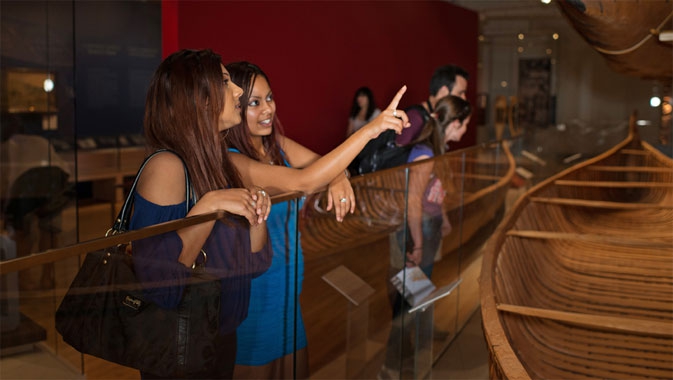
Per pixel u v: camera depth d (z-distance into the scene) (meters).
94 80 5.74
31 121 4.05
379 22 7.39
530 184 6.20
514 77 11.57
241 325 1.49
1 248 3.96
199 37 4.74
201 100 1.52
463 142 9.98
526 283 2.87
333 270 1.91
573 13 2.78
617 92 10.26
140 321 1.18
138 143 6.17
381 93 7.56
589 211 4.28
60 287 1.01
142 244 1.17
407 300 2.55
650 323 1.93
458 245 3.34
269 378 1.62
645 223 3.83
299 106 6.02
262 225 1.52
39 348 0.98
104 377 1.11
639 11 2.66
